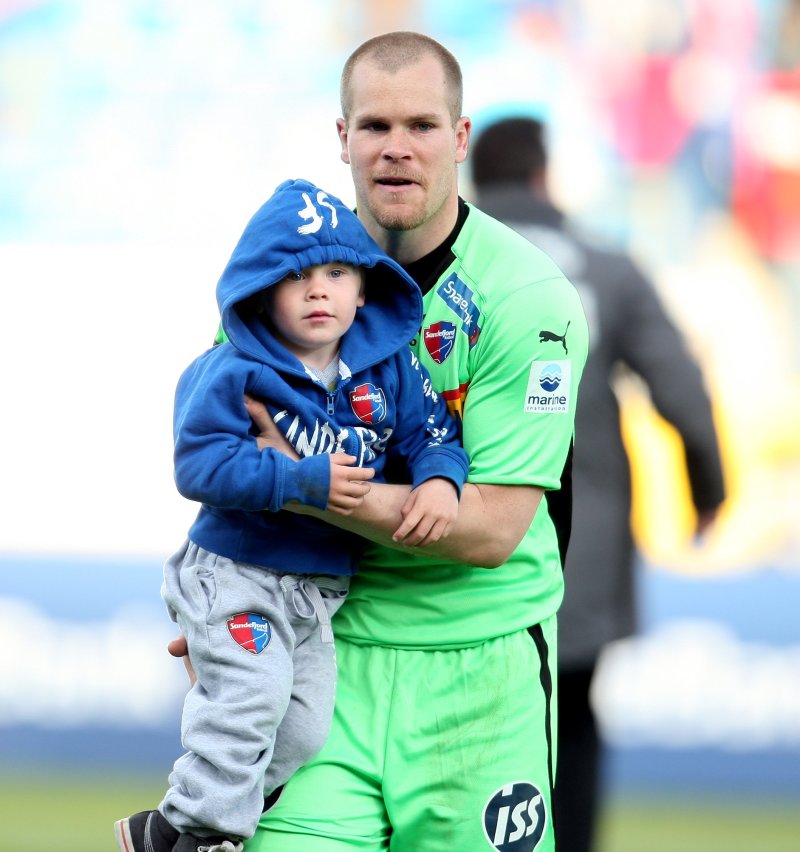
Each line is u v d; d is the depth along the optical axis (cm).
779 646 2864
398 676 1252
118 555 2978
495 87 3369
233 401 1139
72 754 2859
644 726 2820
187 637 1184
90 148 3294
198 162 3303
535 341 1234
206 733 1148
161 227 3259
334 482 1125
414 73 1198
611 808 2711
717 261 3284
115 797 2702
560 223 1909
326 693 1205
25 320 3147
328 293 1148
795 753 2812
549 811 1266
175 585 1208
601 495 1811
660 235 3309
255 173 3322
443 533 1163
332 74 3359
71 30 3325
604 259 1889
